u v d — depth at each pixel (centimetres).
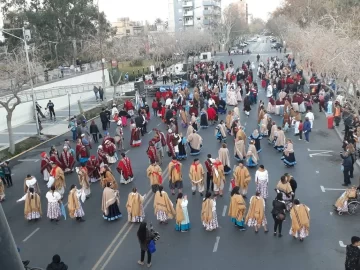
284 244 1277
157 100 3453
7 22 5241
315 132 2639
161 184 1709
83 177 1717
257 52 9688
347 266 998
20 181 2028
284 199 1452
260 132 2533
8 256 293
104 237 1388
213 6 13775
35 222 1541
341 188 1712
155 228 1422
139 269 1174
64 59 5750
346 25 2844
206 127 2858
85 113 3628
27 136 2912
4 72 2800
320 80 3716
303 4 5850
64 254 1289
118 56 5003
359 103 2095
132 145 2517
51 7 5656
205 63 6306
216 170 1647
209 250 1259
